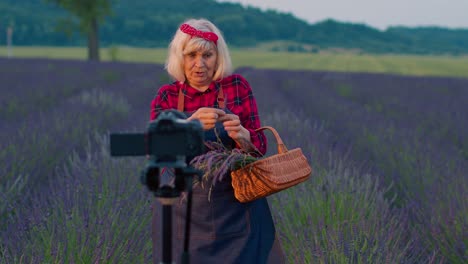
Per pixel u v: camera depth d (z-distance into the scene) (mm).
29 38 162875
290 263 3639
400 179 5656
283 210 4246
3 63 27328
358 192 4453
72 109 9297
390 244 3678
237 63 61719
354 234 3457
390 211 4812
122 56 74375
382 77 26516
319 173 4945
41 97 12500
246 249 2514
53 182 5512
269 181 2377
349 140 8633
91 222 3656
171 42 2627
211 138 2555
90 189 4340
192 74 2613
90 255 3301
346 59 83812
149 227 3889
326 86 21484
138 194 4477
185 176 1832
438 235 3998
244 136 2453
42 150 6148
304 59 78062
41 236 3627
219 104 2654
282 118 8508
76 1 48750
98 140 7242
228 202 2518
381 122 9375
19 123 7805
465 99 15070
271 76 28484
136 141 1808
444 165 5711
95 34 51219
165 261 1863
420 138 7812
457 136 8766
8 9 180625
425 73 53938
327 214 4000
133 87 15805
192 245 2498
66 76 19172
